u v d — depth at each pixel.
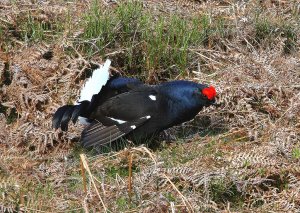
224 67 15.65
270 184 11.96
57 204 11.12
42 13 15.84
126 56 15.50
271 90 14.56
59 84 14.48
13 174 12.14
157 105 13.16
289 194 11.37
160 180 11.53
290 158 12.38
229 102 14.35
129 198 11.14
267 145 12.67
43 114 13.97
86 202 10.74
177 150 13.12
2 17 15.55
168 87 13.23
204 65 15.81
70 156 13.22
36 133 13.39
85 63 14.82
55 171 12.34
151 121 13.19
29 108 14.09
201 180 11.52
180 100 13.15
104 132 13.09
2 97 14.38
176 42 15.99
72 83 14.56
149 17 16.09
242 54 15.87
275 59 15.66
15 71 14.47
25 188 11.70
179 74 15.60
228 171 11.78
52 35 15.45
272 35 16.69
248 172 11.85
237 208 11.48
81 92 13.20
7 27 15.46
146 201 10.89
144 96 13.24
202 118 14.41
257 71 15.20
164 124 13.27
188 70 15.68
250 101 14.43
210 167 12.01
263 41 16.61
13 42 15.40
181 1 17.55
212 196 11.59
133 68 15.59
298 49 16.73
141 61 15.58
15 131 13.46
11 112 14.34
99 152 13.27
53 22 15.91
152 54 15.45
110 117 13.16
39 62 14.63
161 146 13.52
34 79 14.46
